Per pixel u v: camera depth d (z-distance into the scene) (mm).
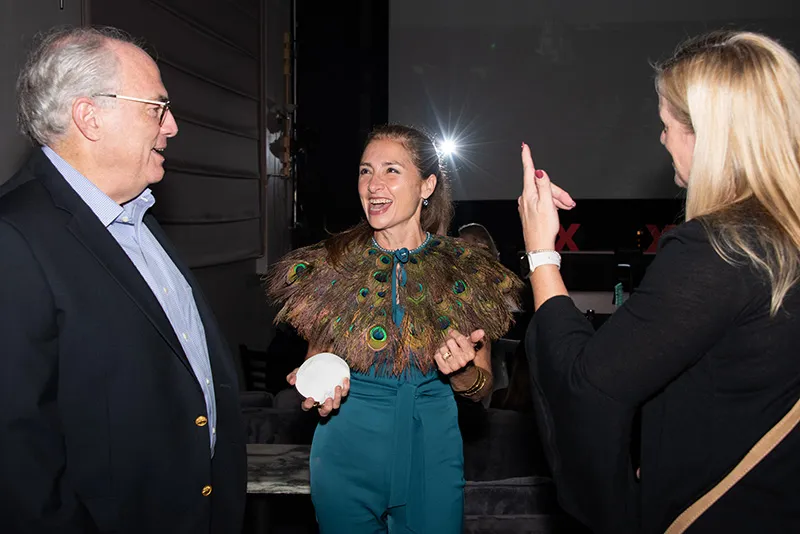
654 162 7773
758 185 993
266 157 5461
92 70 1239
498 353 3637
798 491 973
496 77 7723
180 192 3904
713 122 1020
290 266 1818
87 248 1197
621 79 7676
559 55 7676
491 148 7840
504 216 7949
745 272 966
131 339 1208
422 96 7746
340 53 7176
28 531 1052
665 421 1052
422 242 1851
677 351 988
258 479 1904
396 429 1679
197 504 1281
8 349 1067
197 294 1513
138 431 1207
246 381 5062
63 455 1122
